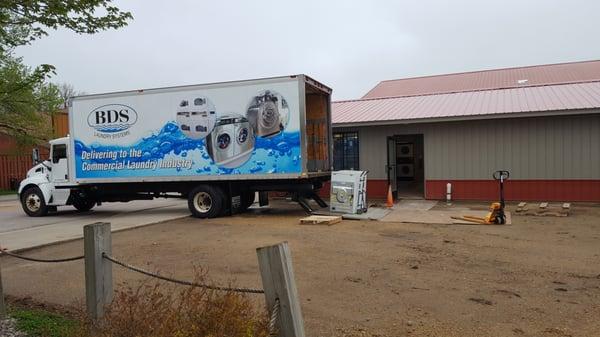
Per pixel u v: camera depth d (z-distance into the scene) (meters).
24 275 7.02
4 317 4.86
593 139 14.34
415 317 4.96
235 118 12.70
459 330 4.58
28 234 11.26
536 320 4.82
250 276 6.71
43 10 4.92
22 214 16.23
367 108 19.16
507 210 13.18
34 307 5.43
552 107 14.45
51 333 4.40
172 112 13.27
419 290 5.90
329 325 4.77
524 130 15.12
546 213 12.29
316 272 6.82
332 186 12.81
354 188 12.49
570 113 14.04
